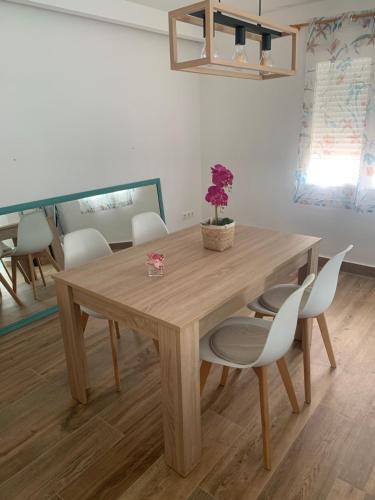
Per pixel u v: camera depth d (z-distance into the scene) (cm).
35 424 188
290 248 218
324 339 216
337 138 330
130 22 314
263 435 157
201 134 438
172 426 154
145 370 227
